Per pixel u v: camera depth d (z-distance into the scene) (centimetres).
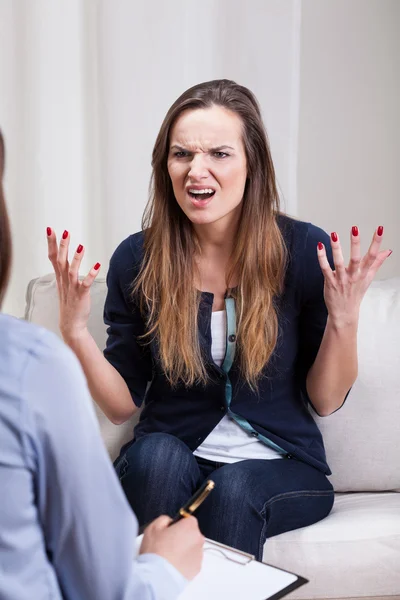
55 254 150
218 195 153
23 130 234
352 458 170
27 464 77
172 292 161
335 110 249
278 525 150
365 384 169
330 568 148
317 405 163
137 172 237
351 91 248
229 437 161
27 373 77
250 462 154
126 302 169
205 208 153
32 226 238
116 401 163
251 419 159
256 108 160
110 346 170
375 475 171
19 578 78
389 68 247
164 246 162
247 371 157
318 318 163
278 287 160
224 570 103
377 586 149
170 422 164
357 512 159
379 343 171
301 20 244
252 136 157
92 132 238
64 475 78
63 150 236
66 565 82
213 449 161
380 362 170
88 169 239
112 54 230
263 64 233
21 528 78
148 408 168
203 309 161
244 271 158
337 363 155
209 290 163
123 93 232
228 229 161
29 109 233
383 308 175
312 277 162
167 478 146
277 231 161
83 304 153
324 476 161
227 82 159
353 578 148
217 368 158
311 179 252
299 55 238
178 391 164
